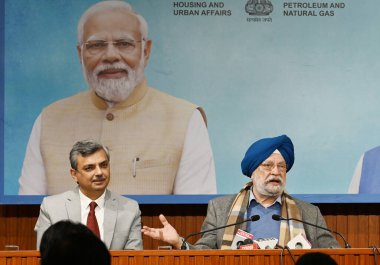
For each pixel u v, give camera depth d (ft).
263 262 13.23
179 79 19.13
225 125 19.12
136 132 19.12
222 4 19.12
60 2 19.07
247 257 13.21
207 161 19.07
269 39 19.15
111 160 19.06
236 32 19.12
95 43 19.10
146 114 19.15
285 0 19.13
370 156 19.11
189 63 19.12
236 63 19.15
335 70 19.17
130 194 19.04
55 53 19.07
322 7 19.16
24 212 19.29
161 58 19.15
